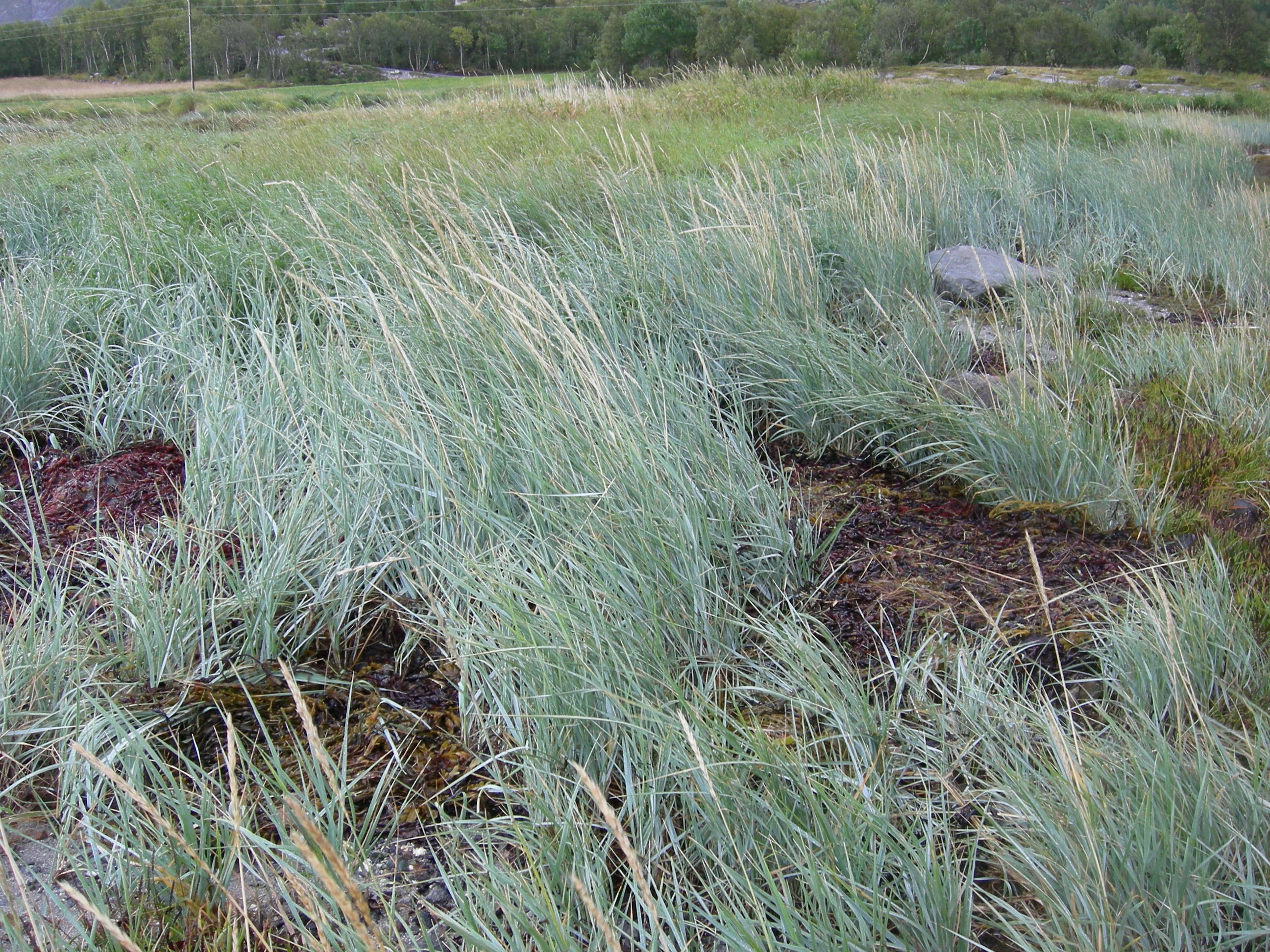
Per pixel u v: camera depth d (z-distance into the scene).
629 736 2.37
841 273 5.67
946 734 2.42
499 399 3.61
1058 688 2.72
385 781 2.31
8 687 2.49
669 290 4.96
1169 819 1.92
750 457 3.87
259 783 2.13
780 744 2.30
